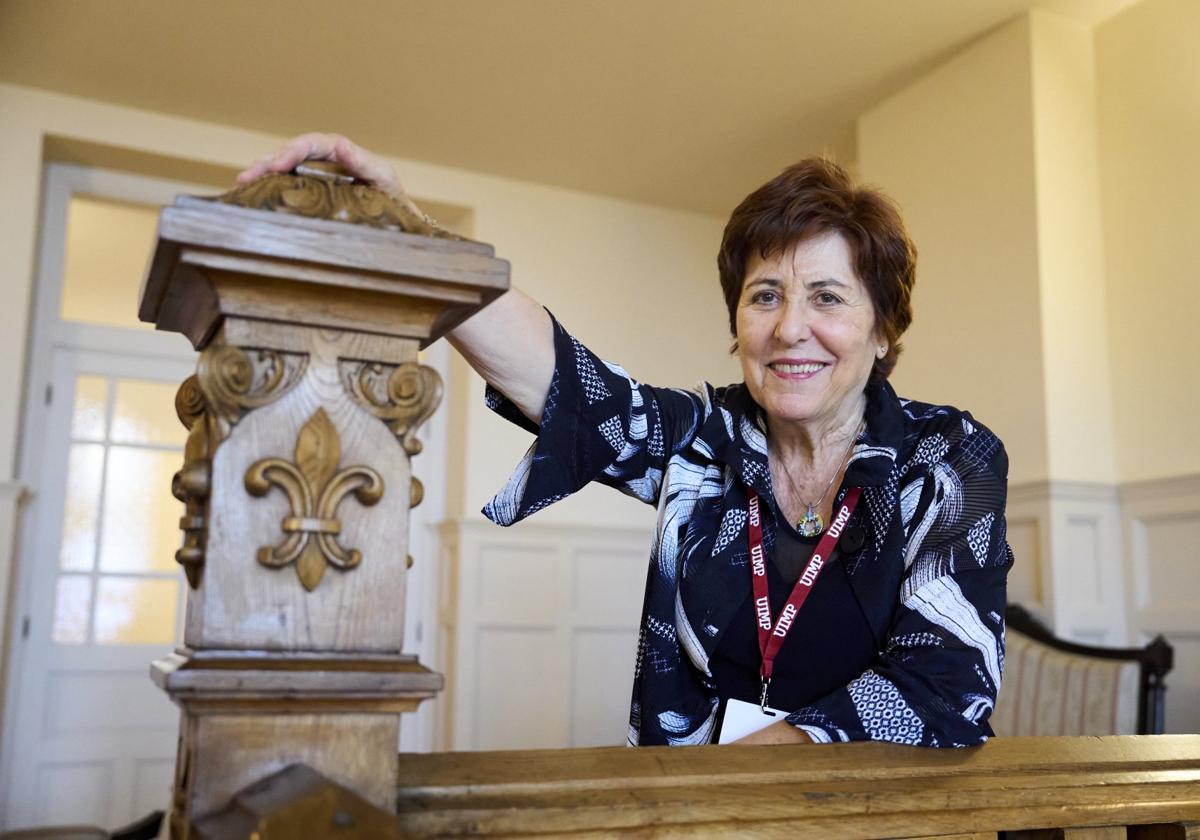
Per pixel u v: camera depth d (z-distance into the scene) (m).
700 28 4.37
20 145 4.84
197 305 0.74
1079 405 4.10
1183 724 3.78
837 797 0.77
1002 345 4.22
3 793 4.80
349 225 0.70
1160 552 3.94
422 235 0.72
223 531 0.68
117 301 8.02
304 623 0.69
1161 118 4.10
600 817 0.70
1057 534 3.94
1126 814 0.87
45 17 4.33
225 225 0.66
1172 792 0.89
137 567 5.20
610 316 6.02
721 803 0.73
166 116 5.16
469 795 0.70
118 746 5.06
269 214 0.68
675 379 6.14
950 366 4.45
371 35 4.47
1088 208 4.26
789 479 1.50
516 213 5.88
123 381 5.28
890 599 1.34
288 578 0.69
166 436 5.34
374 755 0.67
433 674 0.69
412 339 0.74
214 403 0.68
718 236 6.39
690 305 6.25
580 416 1.29
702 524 1.44
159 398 5.34
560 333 1.29
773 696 1.38
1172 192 4.03
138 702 5.12
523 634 5.56
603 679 5.72
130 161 5.22
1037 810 0.84
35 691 4.93
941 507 1.34
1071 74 4.30
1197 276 3.92
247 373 0.69
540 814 0.69
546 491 1.28
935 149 4.62
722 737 1.30
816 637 1.37
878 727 1.07
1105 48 4.34
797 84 4.81
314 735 0.66
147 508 5.25
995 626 1.23
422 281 0.72
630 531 5.86
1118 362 4.17
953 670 1.16
